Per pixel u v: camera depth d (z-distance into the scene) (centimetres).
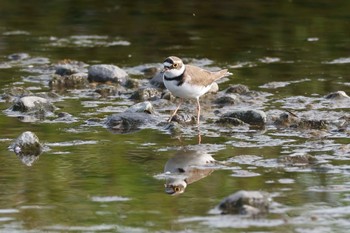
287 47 2131
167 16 2445
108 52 2103
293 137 1426
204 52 2088
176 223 1048
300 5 2525
